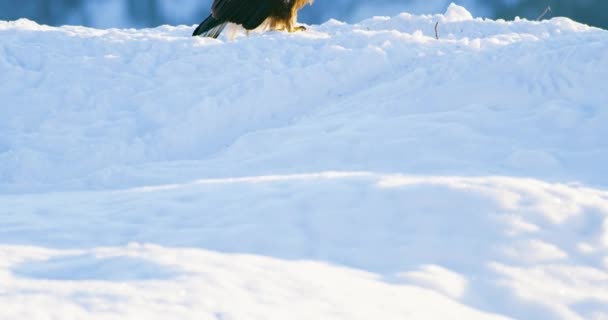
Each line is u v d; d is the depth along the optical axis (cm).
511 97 2164
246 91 2453
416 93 2259
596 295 1152
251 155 2059
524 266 1208
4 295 966
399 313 1016
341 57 2586
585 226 1298
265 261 1150
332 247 1245
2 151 2320
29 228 1345
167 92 2497
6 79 2603
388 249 1238
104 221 1375
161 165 2059
